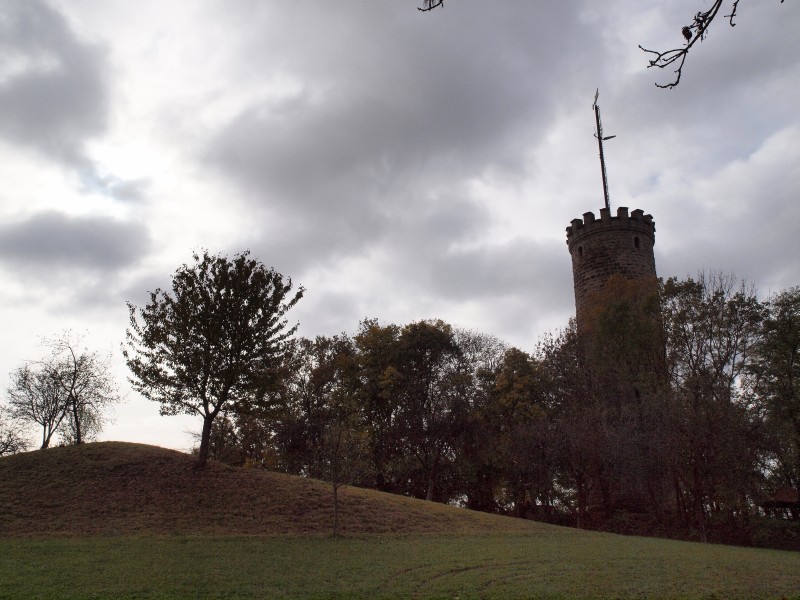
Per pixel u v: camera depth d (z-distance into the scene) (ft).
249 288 98.84
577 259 163.43
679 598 43.24
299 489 95.86
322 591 45.39
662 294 128.26
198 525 78.54
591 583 48.16
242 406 98.63
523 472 138.10
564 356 147.54
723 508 116.47
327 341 179.93
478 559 59.77
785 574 54.19
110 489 88.38
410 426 153.17
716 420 107.96
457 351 167.32
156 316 96.53
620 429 119.75
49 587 45.27
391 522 86.84
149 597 42.80
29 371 134.21
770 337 120.78
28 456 101.14
